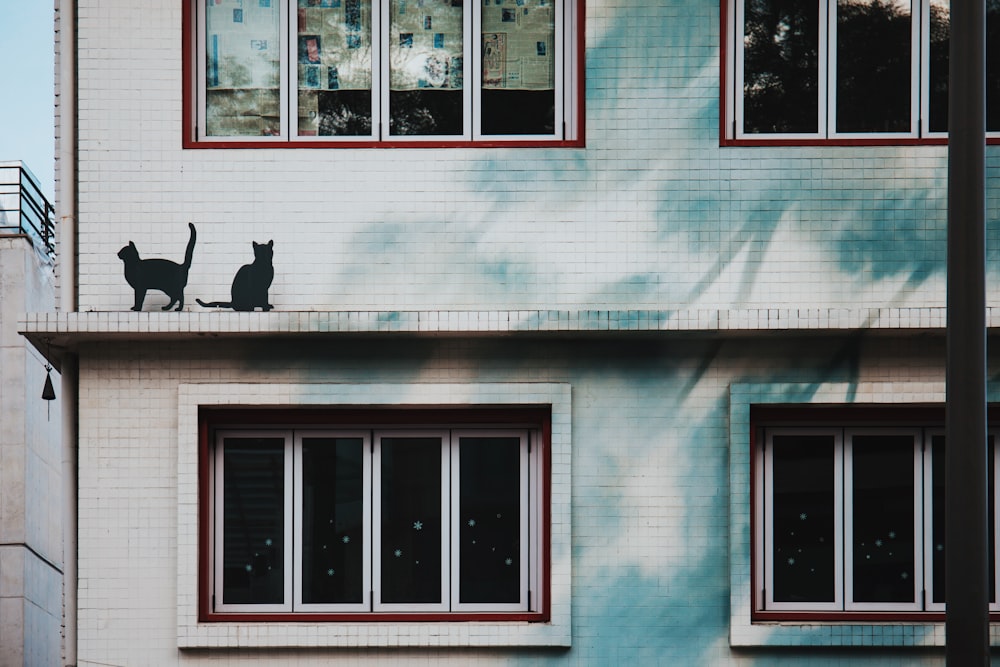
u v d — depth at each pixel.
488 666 10.35
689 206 10.69
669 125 10.74
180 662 10.36
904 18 10.91
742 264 10.64
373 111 10.91
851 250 10.66
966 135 6.91
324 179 10.73
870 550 10.58
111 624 10.38
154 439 10.52
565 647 10.34
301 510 10.62
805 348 10.59
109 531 10.46
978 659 6.61
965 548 6.68
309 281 10.65
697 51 10.80
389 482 10.67
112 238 10.71
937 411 10.60
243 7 11.01
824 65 10.88
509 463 10.69
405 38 10.98
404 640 10.30
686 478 10.50
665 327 10.20
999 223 10.67
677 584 10.41
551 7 10.98
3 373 16.70
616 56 10.79
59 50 10.90
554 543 10.37
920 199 10.70
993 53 10.87
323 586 10.59
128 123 10.77
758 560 10.56
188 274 10.64
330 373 10.58
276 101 10.93
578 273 10.64
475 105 10.89
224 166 10.74
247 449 10.68
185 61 10.87
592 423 10.55
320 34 10.98
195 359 10.58
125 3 10.84
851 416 10.61
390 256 10.66
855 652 10.33
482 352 10.59
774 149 10.73
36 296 17.64
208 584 10.53
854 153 10.72
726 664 10.35
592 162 10.72
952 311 6.85
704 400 10.56
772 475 10.63
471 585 10.59
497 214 10.70
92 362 10.57
